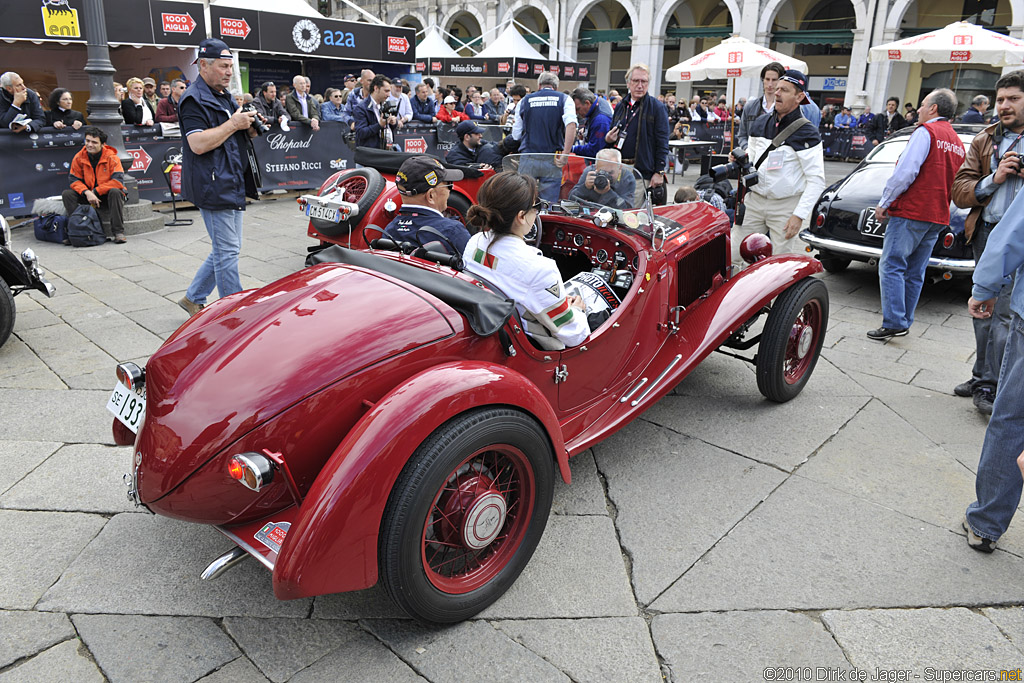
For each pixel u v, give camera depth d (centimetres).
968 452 344
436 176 305
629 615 234
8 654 212
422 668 210
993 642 223
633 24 2497
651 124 631
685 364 334
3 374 407
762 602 239
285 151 1047
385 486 192
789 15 2447
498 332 244
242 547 207
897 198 466
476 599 226
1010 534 279
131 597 238
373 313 226
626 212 342
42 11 969
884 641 222
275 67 1570
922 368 455
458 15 3131
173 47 1128
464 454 208
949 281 683
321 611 235
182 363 218
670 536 276
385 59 1373
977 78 2108
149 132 924
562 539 274
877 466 330
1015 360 249
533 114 676
